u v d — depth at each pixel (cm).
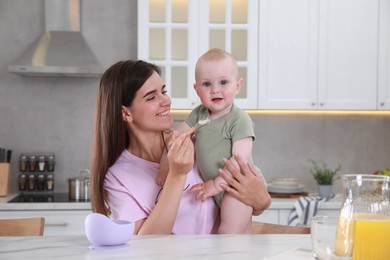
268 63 371
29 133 402
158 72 190
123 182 183
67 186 404
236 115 196
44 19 401
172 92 370
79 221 345
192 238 146
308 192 400
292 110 377
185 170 167
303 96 373
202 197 184
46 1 390
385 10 373
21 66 365
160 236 149
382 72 374
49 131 403
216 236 150
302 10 371
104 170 187
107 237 133
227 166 184
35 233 192
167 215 167
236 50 372
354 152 411
